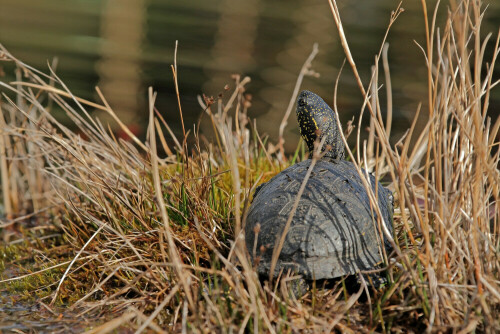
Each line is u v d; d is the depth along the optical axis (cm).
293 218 696
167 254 751
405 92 1986
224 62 2350
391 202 814
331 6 680
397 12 728
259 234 705
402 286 680
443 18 2855
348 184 744
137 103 1809
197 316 639
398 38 2692
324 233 686
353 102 1873
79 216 876
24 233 1048
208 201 855
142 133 1559
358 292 678
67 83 1967
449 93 698
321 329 639
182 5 3444
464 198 724
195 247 755
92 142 1002
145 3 3444
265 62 2380
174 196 851
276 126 1650
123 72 2138
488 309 635
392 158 705
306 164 789
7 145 1103
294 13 3369
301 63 2355
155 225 824
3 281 828
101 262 772
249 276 620
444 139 692
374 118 690
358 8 3344
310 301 694
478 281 627
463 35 625
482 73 2006
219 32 2858
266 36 2816
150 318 616
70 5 3366
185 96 1916
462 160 709
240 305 655
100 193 861
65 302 783
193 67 2264
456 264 702
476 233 646
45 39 2583
